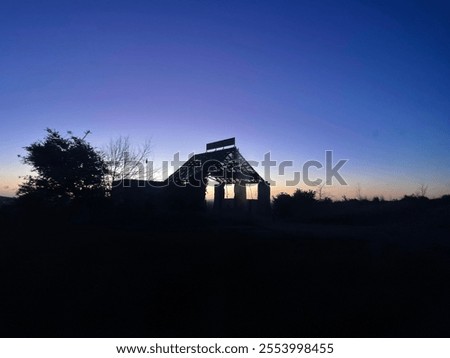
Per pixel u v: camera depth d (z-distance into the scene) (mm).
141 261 11750
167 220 22391
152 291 8797
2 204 24484
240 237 16312
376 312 7367
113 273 10383
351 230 18422
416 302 7836
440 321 6828
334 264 10945
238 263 11297
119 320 7152
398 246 13188
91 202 23516
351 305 7723
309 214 26000
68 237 16906
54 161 23203
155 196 27125
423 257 11508
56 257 12500
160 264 11336
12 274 10430
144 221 22156
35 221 21703
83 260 12047
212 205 30109
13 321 7125
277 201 27641
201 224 22094
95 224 22078
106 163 24938
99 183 24234
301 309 7570
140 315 7387
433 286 8852
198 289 8914
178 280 9625
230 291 8742
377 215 22891
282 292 8641
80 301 8180
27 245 14906
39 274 10414
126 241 15484
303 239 15445
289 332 6586
